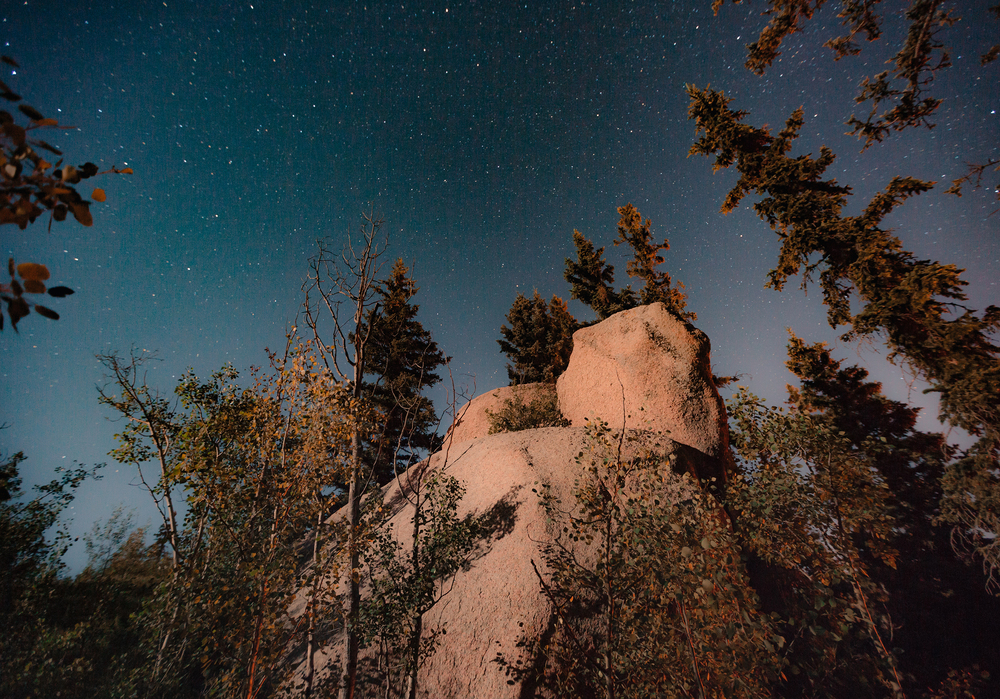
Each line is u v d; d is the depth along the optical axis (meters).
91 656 10.66
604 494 8.77
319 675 10.70
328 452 9.61
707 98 15.90
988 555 10.41
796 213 14.12
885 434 17.03
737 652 7.36
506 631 10.36
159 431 12.02
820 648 9.37
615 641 8.38
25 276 1.73
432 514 11.57
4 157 1.88
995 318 10.09
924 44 9.58
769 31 12.02
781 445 11.17
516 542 12.05
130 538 14.89
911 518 15.30
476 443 16.86
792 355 19.92
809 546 10.09
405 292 23.17
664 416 17.69
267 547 8.84
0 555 11.16
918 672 12.38
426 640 9.95
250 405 10.02
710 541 7.68
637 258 27.94
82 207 2.01
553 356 32.78
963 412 9.98
